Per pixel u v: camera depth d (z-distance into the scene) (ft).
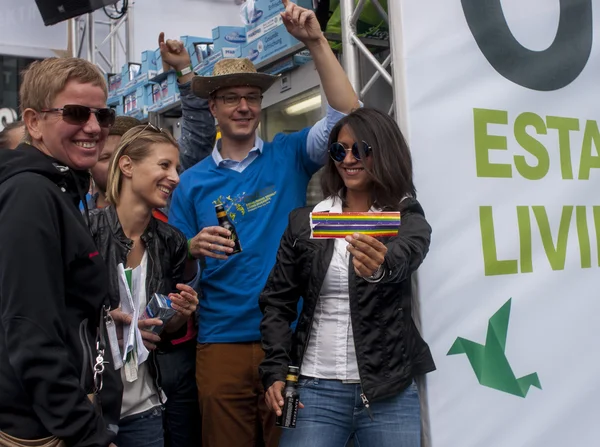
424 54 7.13
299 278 6.52
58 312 4.44
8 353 4.27
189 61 9.36
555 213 7.93
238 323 7.68
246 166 8.07
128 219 6.70
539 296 7.68
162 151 6.72
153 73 16.11
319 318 6.33
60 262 4.52
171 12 22.43
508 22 7.75
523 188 7.70
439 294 7.01
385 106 9.46
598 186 8.35
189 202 8.10
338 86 7.27
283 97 11.65
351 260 6.19
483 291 7.29
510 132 7.66
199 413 8.52
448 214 7.14
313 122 11.55
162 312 6.35
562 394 7.70
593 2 8.54
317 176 10.42
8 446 4.35
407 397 6.23
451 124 7.23
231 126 7.96
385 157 6.26
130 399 6.43
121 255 6.38
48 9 13.20
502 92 7.63
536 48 7.97
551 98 8.05
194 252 7.31
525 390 7.43
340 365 6.20
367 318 6.09
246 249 7.72
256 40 11.28
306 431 6.17
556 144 8.04
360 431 6.23
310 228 6.45
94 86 5.04
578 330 7.91
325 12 9.64
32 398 4.28
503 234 7.49
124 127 8.20
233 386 7.66
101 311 5.07
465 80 7.36
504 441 7.23
